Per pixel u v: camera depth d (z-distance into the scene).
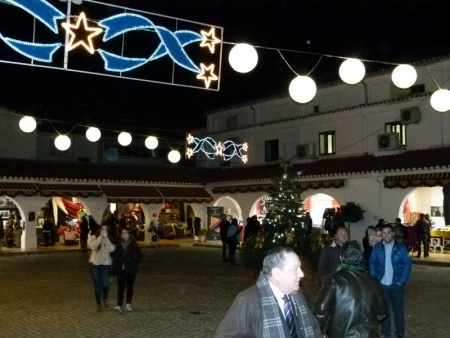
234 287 15.80
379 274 9.08
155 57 8.50
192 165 44.56
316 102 31.64
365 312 5.50
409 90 26.67
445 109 11.72
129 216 32.62
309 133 31.28
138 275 18.53
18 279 17.62
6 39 7.48
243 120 36.66
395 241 9.17
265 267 4.06
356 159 27.81
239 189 32.44
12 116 35.41
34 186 28.91
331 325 5.58
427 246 22.59
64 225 34.12
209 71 9.03
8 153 35.06
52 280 17.36
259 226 21.61
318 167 28.92
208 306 12.80
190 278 17.78
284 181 17.86
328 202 29.47
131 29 8.33
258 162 34.41
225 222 22.62
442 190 26.28
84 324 10.93
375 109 27.48
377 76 28.00
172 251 28.59
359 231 26.19
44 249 28.30
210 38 8.98
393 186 24.31
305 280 16.45
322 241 16.91
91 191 30.72
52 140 38.88
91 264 12.41
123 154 42.41
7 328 10.62
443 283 16.45
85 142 40.44
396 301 9.04
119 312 12.01
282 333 3.88
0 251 26.98
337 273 5.67
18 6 7.58
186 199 33.62
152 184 33.44
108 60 8.21
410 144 26.16
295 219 17.19
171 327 10.67
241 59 9.15
